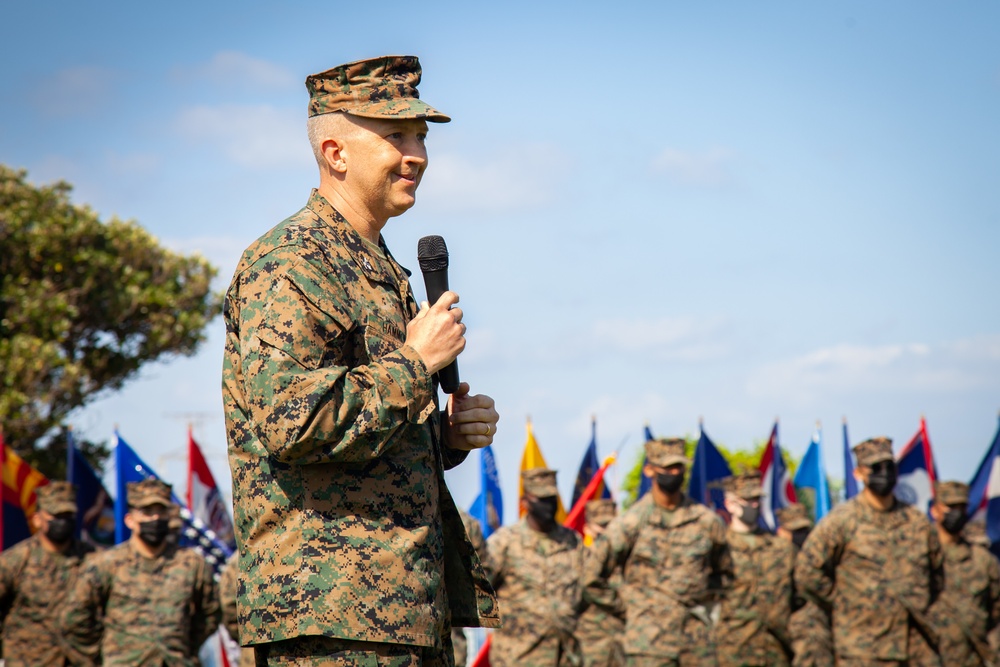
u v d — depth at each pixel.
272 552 6.46
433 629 6.61
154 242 48.97
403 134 7.06
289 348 6.26
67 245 45.78
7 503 26.98
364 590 6.37
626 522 22.53
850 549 21.95
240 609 6.59
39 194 46.72
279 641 6.43
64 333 45.50
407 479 6.68
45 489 23.42
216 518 28.23
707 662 22.36
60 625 22.34
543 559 22.48
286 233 6.63
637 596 22.52
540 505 22.59
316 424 6.10
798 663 27.17
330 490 6.46
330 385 6.16
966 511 27.11
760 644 25.50
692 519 22.64
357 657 6.34
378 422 6.24
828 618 25.95
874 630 21.73
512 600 22.39
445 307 6.70
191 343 49.00
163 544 22.52
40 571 23.09
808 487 32.97
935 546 22.22
